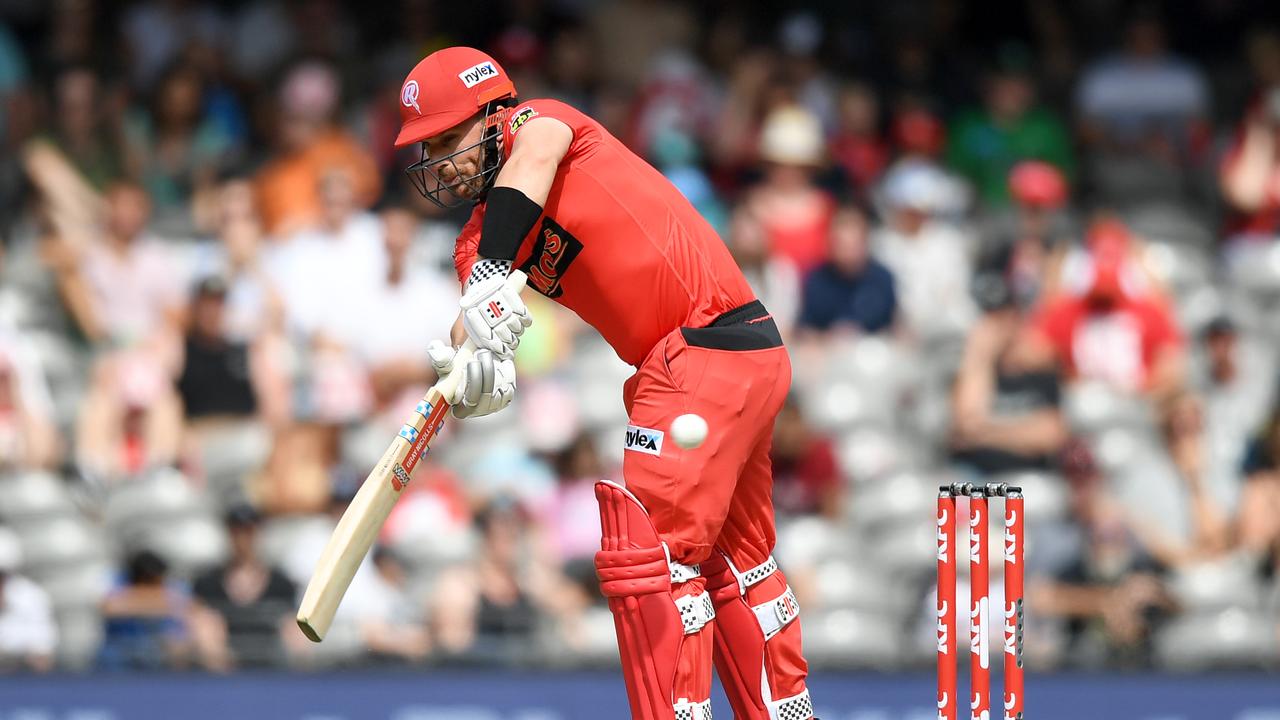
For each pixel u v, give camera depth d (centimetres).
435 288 3394
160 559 2808
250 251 3459
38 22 4334
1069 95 4297
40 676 2650
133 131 3891
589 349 3400
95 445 3144
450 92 1486
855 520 3138
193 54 4056
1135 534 3062
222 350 3203
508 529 2938
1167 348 3478
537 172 1445
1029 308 3534
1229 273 3881
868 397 3341
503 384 1441
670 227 1495
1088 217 3972
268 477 3058
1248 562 3105
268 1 4262
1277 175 4019
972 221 3903
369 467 3130
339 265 3412
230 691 2677
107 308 3469
